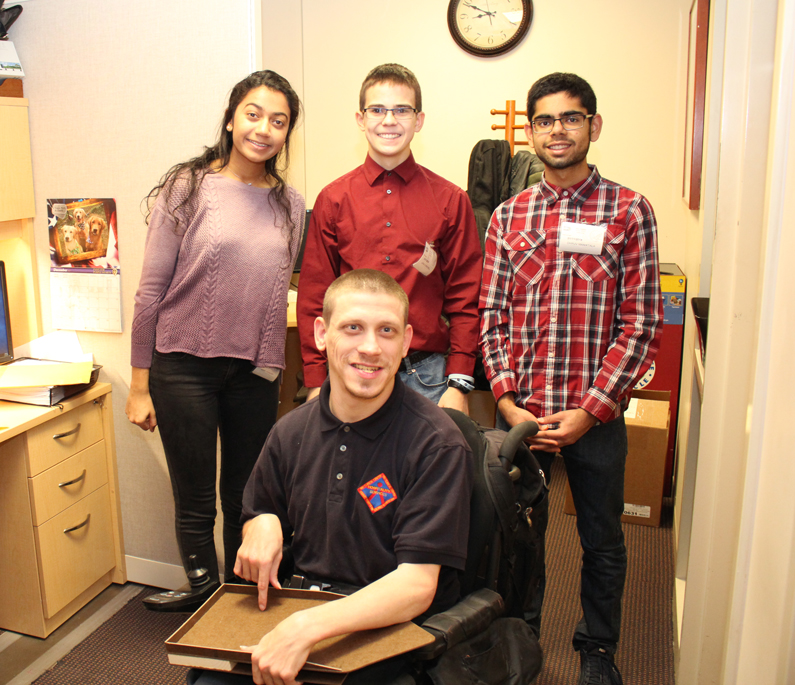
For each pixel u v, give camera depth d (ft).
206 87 6.40
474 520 4.09
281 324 6.20
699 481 4.94
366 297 3.84
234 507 6.65
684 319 9.61
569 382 5.59
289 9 10.80
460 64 11.46
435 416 4.00
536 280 5.65
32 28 6.81
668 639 6.85
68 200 7.09
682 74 10.46
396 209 5.92
